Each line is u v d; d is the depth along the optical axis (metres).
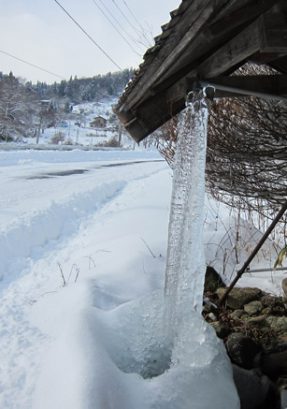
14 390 2.81
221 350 3.18
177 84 2.92
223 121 4.54
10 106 50.00
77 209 9.16
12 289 4.79
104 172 16.69
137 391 2.61
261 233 5.96
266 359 3.34
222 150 4.59
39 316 3.97
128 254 5.45
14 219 7.02
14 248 5.93
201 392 2.72
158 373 3.23
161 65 2.50
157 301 3.78
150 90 2.94
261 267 5.27
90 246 6.42
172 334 3.41
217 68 2.44
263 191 4.71
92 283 4.43
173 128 5.33
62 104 88.12
